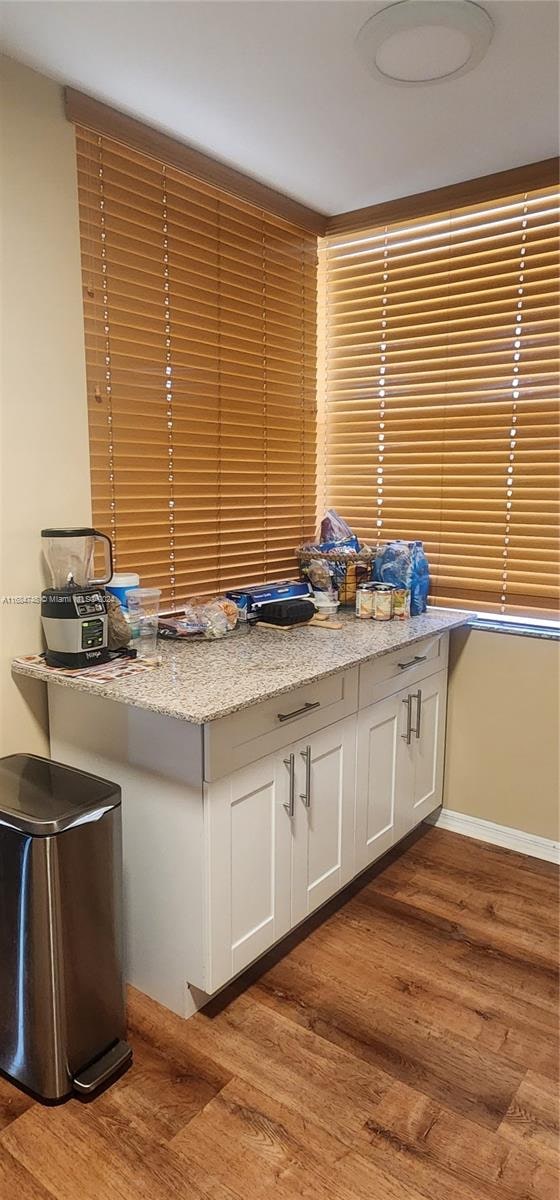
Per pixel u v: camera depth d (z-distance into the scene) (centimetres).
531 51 175
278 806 195
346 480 310
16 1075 167
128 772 188
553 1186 145
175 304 236
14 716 202
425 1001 195
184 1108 161
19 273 189
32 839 152
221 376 259
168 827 180
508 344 258
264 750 186
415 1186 144
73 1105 162
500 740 275
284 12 160
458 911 236
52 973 157
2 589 195
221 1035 183
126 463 226
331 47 174
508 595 271
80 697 197
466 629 278
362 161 241
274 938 200
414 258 277
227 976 184
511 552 268
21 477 196
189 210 236
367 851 241
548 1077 171
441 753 287
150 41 172
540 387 254
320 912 235
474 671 278
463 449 274
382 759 244
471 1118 160
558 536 256
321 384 312
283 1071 171
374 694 233
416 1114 160
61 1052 161
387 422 294
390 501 298
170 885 182
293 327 291
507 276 255
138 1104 162
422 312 278
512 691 270
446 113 207
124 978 181
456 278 267
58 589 196
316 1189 143
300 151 233
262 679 187
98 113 201
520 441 260
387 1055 177
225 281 254
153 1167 147
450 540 283
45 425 200
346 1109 161
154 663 202
